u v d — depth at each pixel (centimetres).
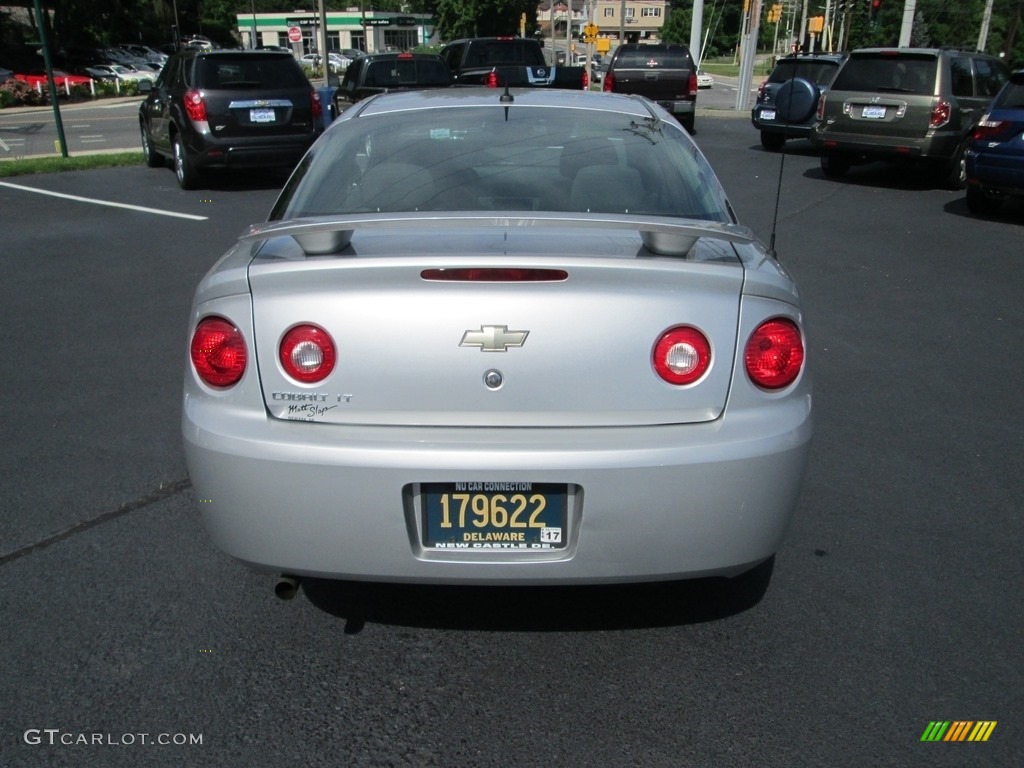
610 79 2033
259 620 317
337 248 266
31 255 851
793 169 1483
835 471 434
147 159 1455
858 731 264
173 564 350
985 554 361
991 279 800
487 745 259
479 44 2061
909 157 1287
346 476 253
